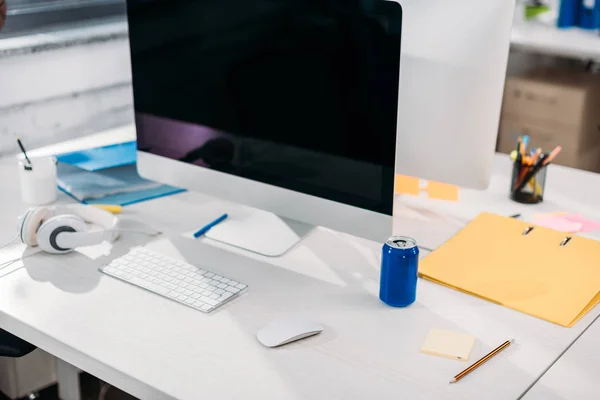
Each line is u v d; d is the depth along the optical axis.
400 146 1.64
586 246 1.53
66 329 1.26
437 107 1.55
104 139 2.08
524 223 1.63
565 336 1.25
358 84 1.33
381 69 1.29
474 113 1.53
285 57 1.40
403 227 1.63
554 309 1.31
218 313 1.31
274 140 1.48
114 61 2.45
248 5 1.41
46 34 2.23
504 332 1.25
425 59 1.53
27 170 1.70
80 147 2.01
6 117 2.19
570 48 3.09
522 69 3.32
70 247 1.49
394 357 1.18
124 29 2.45
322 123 1.40
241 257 1.50
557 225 1.64
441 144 1.58
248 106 1.49
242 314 1.31
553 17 3.57
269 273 1.44
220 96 1.52
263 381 1.12
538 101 3.16
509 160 2.04
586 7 3.39
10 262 1.48
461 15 1.46
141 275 1.42
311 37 1.36
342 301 1.35
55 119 2.33
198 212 1.70
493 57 1.47
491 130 1.54
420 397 1.09
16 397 2.15
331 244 1.56
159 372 1.15
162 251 1.52
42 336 1.26
